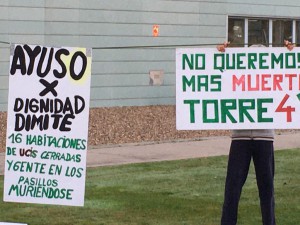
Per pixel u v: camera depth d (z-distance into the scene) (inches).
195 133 615.8
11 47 263.9
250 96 269.6
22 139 265.3
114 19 735.7
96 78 725.3
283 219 323.9
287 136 614.2
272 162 274.5
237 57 269.6
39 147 265.3
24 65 264.5
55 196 265.0
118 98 741.3
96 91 724.7
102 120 646.5
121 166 459.8
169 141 574.6
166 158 495.8
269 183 273.0
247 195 375.9
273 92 269.4
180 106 271.1
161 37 765.9
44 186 265.4
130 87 749.3
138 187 393.1
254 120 269.4
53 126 264.5
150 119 669.9
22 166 265.9
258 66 269.3
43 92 264.5
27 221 319.6
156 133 606.9
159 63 767.1
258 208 346.0
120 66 741.9
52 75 264.2
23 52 264.5
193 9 786.8
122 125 631.8
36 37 689.6
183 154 513.7
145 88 759.1
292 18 883.4
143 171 442.6
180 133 612.4
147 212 337.1
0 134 566.3
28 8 683.4
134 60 750.5
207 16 798.5
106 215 331.3
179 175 430.0
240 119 269.7
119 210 340.5
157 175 429.4
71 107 263.9
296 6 882.8
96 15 724.0
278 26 877.8
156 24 761.6
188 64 270.4
